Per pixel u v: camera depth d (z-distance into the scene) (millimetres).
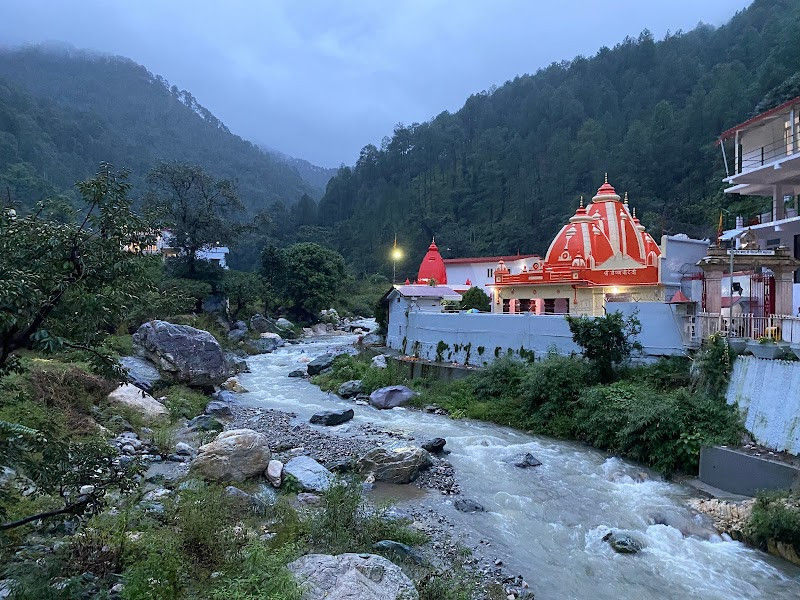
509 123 131750
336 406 24750
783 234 25766
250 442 14258
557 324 24031
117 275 7039
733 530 12055
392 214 121500
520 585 9789
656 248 32625
